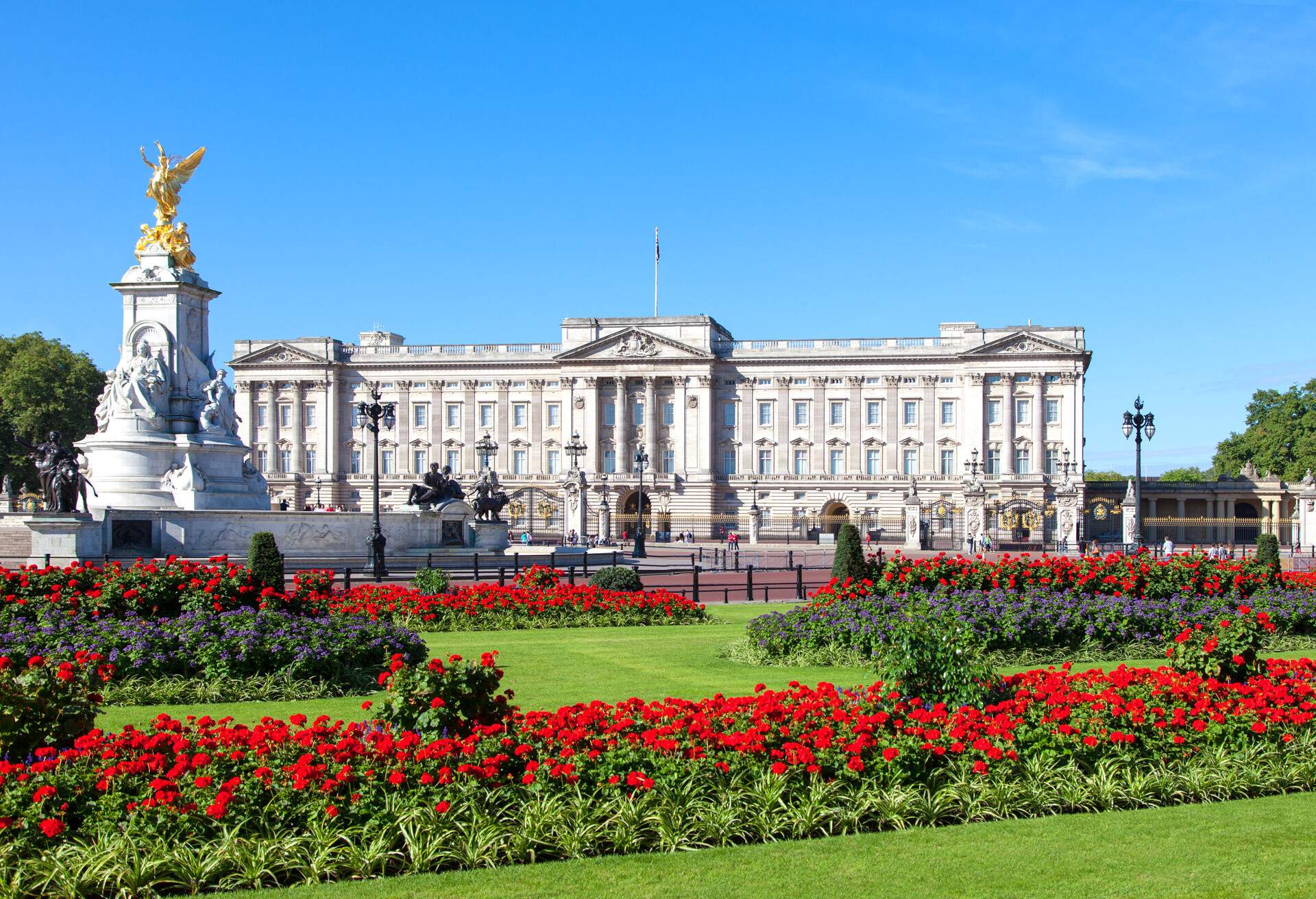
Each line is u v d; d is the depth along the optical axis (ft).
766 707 63.98
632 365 515.91
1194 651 76.59
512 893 48.67
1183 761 64.39
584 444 520.83
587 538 409.49
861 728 61.82
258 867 49.52
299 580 118.21
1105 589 130.31
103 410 208.23
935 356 499.92
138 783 53.57
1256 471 510.17
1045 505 456.86
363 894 48.57
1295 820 58.34
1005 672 104.73
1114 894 48.80
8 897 46.32
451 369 536.42
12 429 422.82
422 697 60.08
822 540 472.03
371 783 54.08
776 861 52.47
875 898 48.29
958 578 130.93
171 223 214.69
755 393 516.32
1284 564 263.08
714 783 57.77
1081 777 61.62
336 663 92.27
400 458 539.29
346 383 545.44
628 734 61.62
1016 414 489.67
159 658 89.25
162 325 209.36
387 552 225.76
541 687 91.81
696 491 506.89
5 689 55.62
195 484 204.23
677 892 48.83
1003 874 51.03
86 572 107.76
